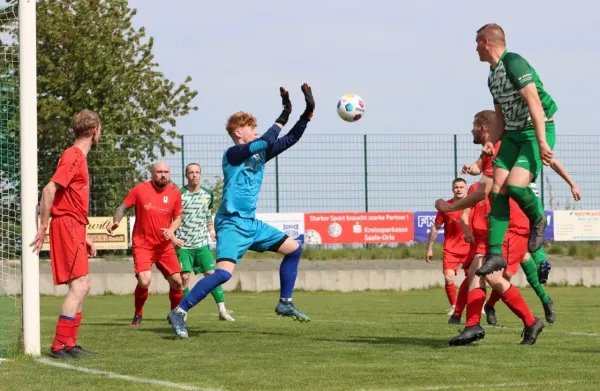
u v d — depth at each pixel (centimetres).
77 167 1034
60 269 1041
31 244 1050
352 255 3469
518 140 1034
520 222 1274
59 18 4306
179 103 4603
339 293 3125
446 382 802
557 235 3609
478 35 1049
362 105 1502
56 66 4281
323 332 1316
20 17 1061
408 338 1208
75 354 1038
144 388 786
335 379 827
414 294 3023
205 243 1764
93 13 4428
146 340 1216
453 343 1087
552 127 1052
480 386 776
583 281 3475
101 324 1566
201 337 1249
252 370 895
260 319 1692
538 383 792
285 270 1280
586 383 791
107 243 3125
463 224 1484
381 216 3438
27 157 1055
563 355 993
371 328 1391
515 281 3388
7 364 979
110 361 987
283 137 1245
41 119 4112
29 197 1055
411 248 3538
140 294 1523
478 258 1316
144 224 1513
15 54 1123
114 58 4388
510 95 1026
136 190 1512
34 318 1057
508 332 1302
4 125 1137
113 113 4338
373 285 3278
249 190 1230
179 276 1533
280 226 3334
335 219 3412
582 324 1473
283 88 1221
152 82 4556
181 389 776
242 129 1238
